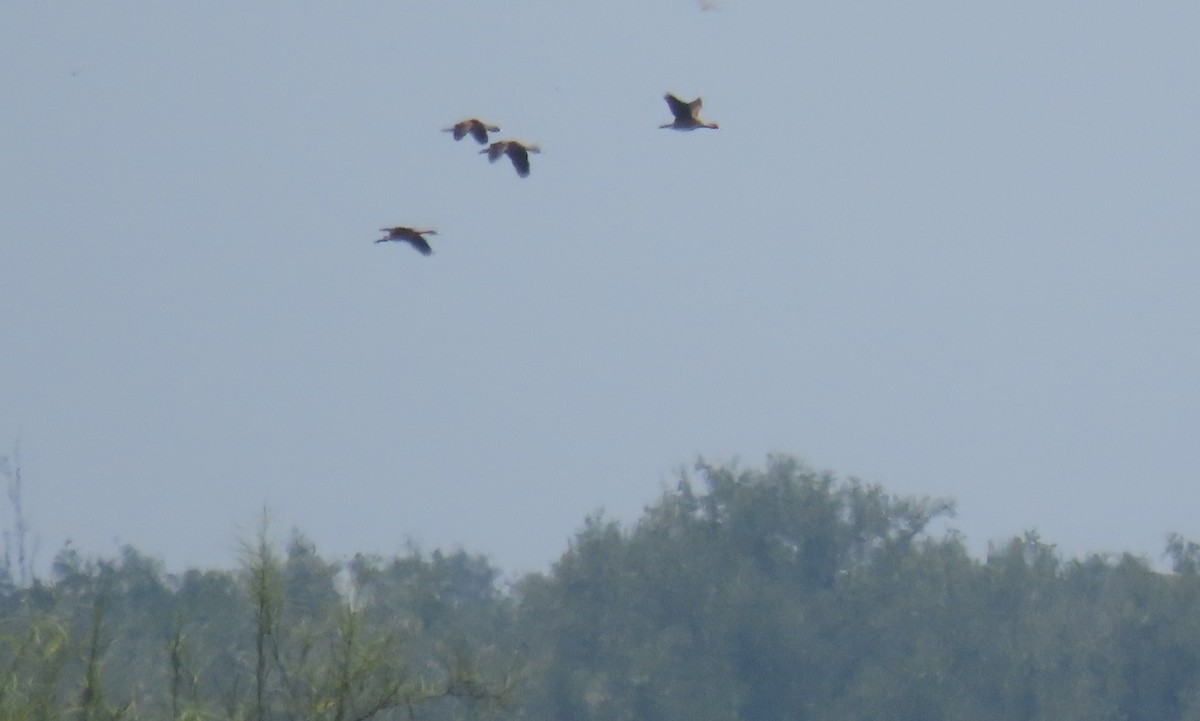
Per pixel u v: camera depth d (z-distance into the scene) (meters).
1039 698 52.44
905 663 52.16
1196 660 52.03
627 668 51.81
